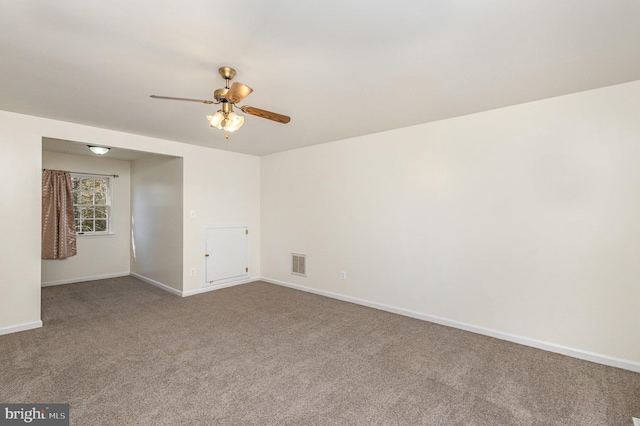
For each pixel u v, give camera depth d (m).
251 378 2.36
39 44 1.91
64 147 4.69
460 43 1.90
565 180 2.78
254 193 5.59
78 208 5.55
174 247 4.77
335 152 4.50
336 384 2.29
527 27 1.73
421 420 1.90
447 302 3.46
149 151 4.24
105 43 1.90
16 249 3.25
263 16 1.63
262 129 3.84
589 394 2.18
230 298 4.51
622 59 2.11
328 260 4.60
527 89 2.63
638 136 2.48
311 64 2.15
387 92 2.66
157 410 1.97
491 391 2.21
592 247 2.66
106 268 5.78
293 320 3.62
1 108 3.09
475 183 3.26
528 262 2.96
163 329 3.32
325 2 1.52
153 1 1.51
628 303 2.52
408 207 3.75
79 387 2.21
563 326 2.79
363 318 3.69
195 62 2.13
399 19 1.66
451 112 3.21
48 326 3.39
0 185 3.17
